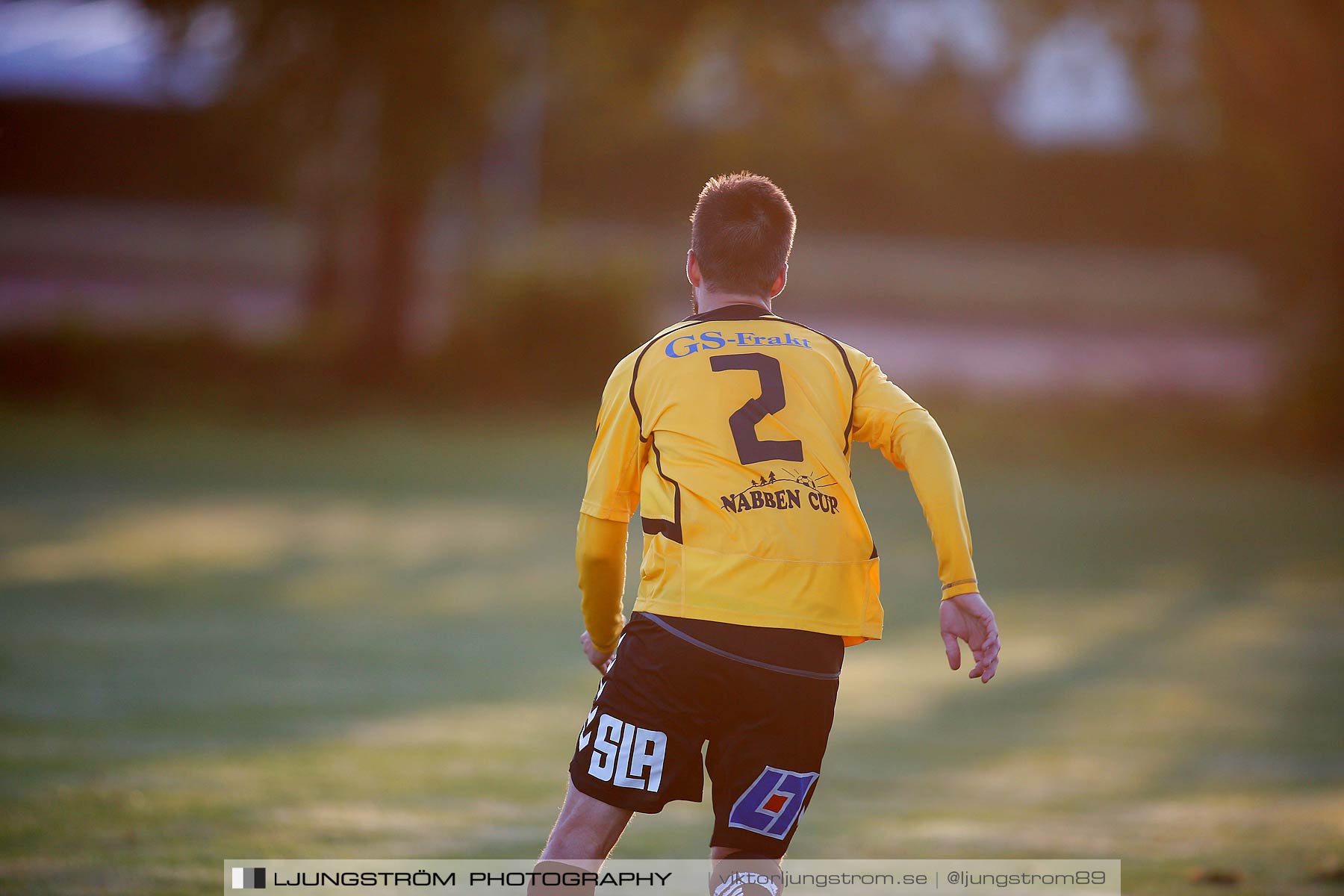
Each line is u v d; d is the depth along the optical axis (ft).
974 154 502.79
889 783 76.59
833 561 34.83
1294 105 282.15
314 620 126.41
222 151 298.76
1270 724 98.37
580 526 37.35
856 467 257.14
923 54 316.81
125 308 348.38
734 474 34.99
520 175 395.14
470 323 320.70
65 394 277.64
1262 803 72.28
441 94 279.49
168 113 437.99
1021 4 298.35
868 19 306.96
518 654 115.96
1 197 510.17
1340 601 158.10
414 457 249.14
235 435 259.60
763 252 38.06
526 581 152.25
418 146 282.36
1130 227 528.63
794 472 35.17
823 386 36.35
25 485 199.82
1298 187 293.23
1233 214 326.03
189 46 273.75
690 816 68.95
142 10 271.49
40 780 65.92
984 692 107.86
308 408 286.87
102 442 244.01
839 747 87.20
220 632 119.03
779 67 315.17
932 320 475.31
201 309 331.36
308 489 210.38
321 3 265.34
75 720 82.69
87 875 49.90
